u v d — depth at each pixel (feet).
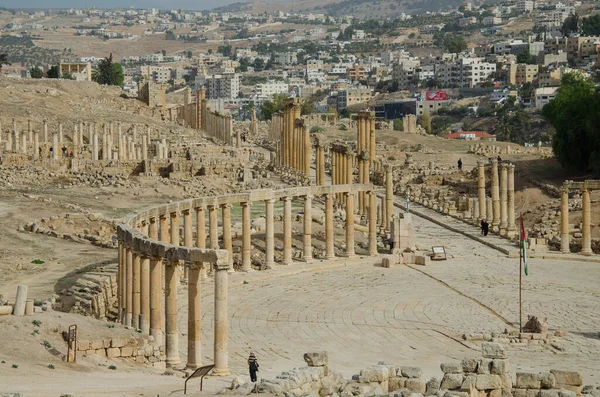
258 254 413.59
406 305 333.21
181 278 356.59
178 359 249.34
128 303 283.38
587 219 434.71
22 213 440.45
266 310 322.75
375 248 427.74
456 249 452.76
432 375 236.22
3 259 352.69
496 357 194.18
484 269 402.52
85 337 237.45
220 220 472.44
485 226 486.79
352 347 278.87
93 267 343.26
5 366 209.87
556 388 189.47
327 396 191.42
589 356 269.44
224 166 647.97
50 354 225.76
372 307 329.52
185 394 191.52
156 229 342.23
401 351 274.77
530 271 398.01
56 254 366.43
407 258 413.80
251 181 636.48
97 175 606.55
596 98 604.49
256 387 189.57
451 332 297.74
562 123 615.57
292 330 297.53
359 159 531.50
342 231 475.31
